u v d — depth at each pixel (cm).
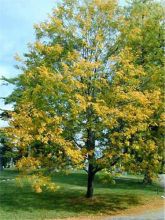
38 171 2169
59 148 2100
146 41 2592
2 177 3212
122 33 2259
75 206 2170
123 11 2345
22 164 2088
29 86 2228
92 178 2339
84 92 2106
